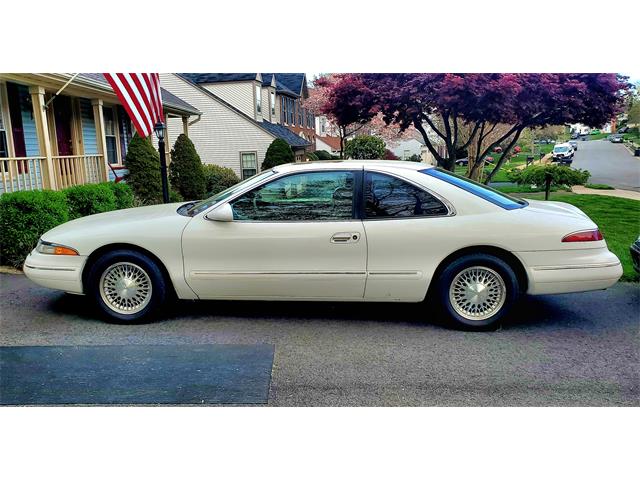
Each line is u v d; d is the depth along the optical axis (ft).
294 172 13.71
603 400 10.13
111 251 14.02
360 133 128.16
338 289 13.79
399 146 133.80
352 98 43.70
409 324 14.25
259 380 10.89
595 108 41.32
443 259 13.55
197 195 51.88
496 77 38.55
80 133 39.14
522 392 10.41
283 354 12.21
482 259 13.44
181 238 13.79
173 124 76.95
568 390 10.50
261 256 13.69
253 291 13.98
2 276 19.25
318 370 11.37
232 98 82.38
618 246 23.62
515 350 12.47
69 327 13.94
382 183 13.64
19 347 12.56
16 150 32.17
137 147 39.60
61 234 14.30
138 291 14.14
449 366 11.57
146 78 29.68
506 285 13.50
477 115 41.11
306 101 109.91
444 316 13.84
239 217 13.84
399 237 13.39
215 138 77.30
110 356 12.05
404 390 10.49
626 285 18.30
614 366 11.59
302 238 13.52
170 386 10.64
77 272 14.03
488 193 14.14
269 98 88.48
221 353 12.25
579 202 41.50
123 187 31.42
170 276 13.97
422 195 13.61
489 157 113.91
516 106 39.65
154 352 12.29
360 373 11.23
